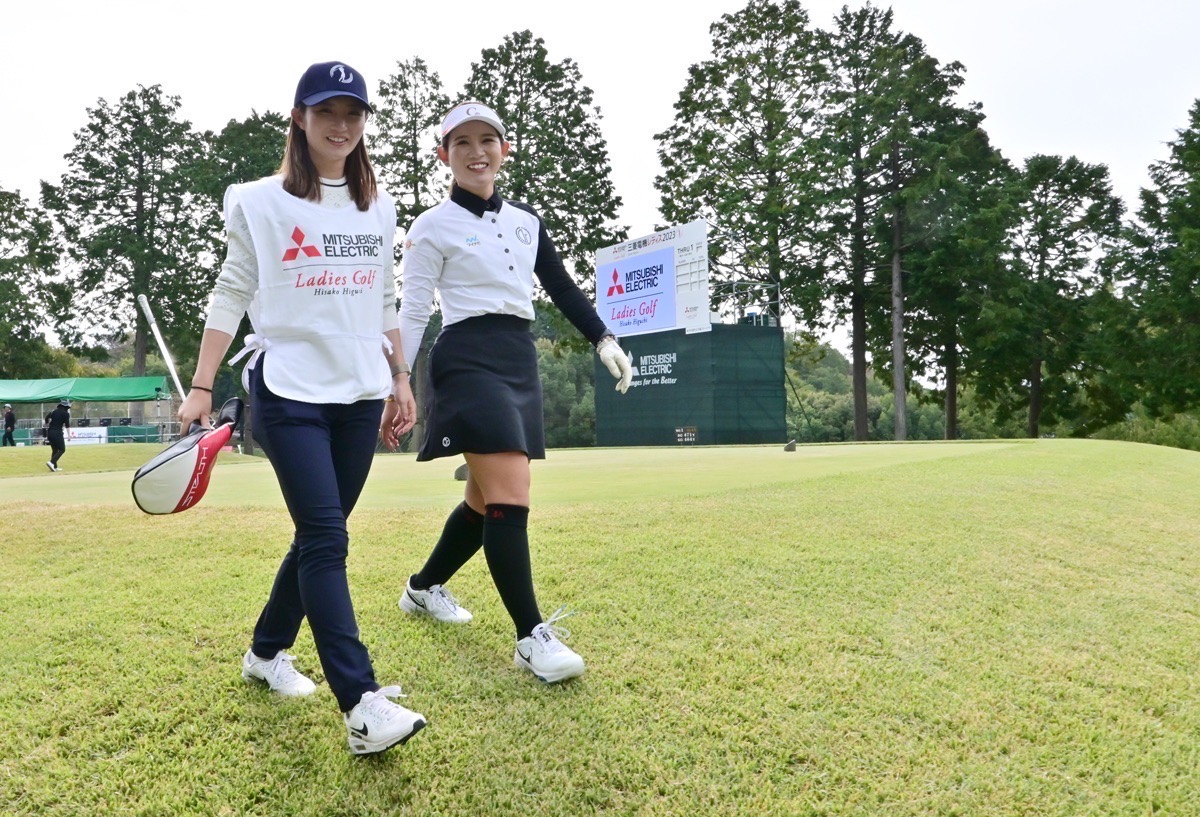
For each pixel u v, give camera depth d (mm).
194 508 5180
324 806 1782
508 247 2500
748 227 30562
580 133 33531
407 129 32438
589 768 1964
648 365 26031
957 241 28453
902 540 4160
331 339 2104
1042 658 2762
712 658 2572
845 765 2029
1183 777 2070
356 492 2215
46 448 19141
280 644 2229
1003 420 37219
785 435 25203
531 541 3932
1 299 37344
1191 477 8359
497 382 2387
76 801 1766
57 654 2484
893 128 28562
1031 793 1964
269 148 34156
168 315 36906
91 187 37281
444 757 1967
